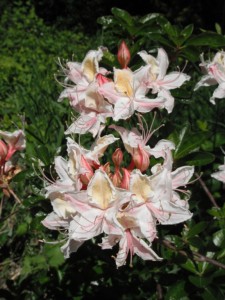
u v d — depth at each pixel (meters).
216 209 0.42
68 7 2.05
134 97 0.34
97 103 0.34
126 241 0.30
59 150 0.46
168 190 0.30
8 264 0.57
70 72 0.36
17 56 1.23
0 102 0.86
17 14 1.71
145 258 0.30
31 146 0.50
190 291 0.36
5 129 0.75
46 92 0.73
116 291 0.45
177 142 0.38
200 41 0.43
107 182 0.29
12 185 0.57
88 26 2.04
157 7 1.97
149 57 0.37
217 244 0.38
